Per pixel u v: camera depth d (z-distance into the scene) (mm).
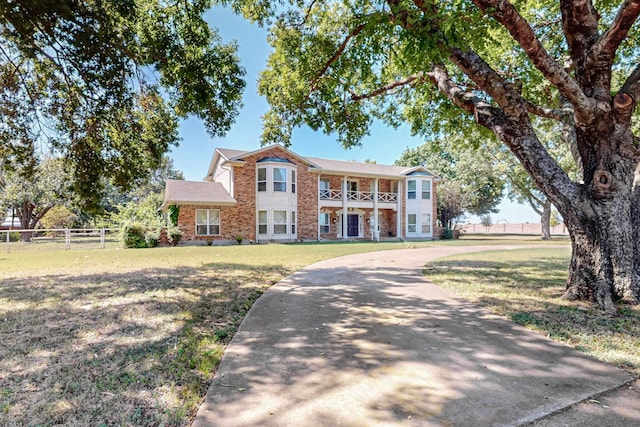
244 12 7043
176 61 6133
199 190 21453
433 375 2816
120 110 7031
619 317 4352
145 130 7863
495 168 27062
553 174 5316
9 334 3824
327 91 7965
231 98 6832
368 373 2865
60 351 3344
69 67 6070
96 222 23547
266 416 2238
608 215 5039
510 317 4488
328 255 13195
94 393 2545
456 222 40188
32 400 2436
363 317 4559
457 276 7891
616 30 4504
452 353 3287
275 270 8945
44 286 6566
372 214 27594
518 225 48500
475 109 5949
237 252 14477
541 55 4480
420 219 27500
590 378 2756
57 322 4277
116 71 5961
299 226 23141
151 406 2371
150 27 6066
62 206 30125
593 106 4895
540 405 2348
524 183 26859
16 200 27141
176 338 3727
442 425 2117
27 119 6996
